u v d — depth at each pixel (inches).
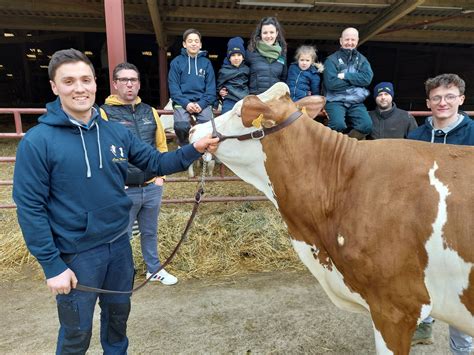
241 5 325.7
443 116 89.4
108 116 119.3
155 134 128.3
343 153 75.0
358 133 146.8
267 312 124.0
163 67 408.2
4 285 143.2
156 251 141.3
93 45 584.4
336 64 148.4
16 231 173.2
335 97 149.7
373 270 69.1
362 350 106.0
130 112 121.2
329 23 369.1
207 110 154.1
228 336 112.4
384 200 68.3
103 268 77.9
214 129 82.8
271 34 143.9
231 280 145.1
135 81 117.8
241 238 166.9
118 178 78.1
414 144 73.6
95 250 75.7
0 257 157.8
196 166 258.7
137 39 601.3
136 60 612.4
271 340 110.5
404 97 591.5
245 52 151.0
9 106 599.5
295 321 119.0
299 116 78.1
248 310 125.3
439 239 64.6
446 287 66.5
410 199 67.0
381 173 70.6
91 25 394.6
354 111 148.1
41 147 67.9
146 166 87.1
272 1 304.2
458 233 63.6
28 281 145.6
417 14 362.0
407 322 70.4
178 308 127.0
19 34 529.3
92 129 74.2
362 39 388.2
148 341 110.7
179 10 343.9
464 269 63.9
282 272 150.3
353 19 358.6
